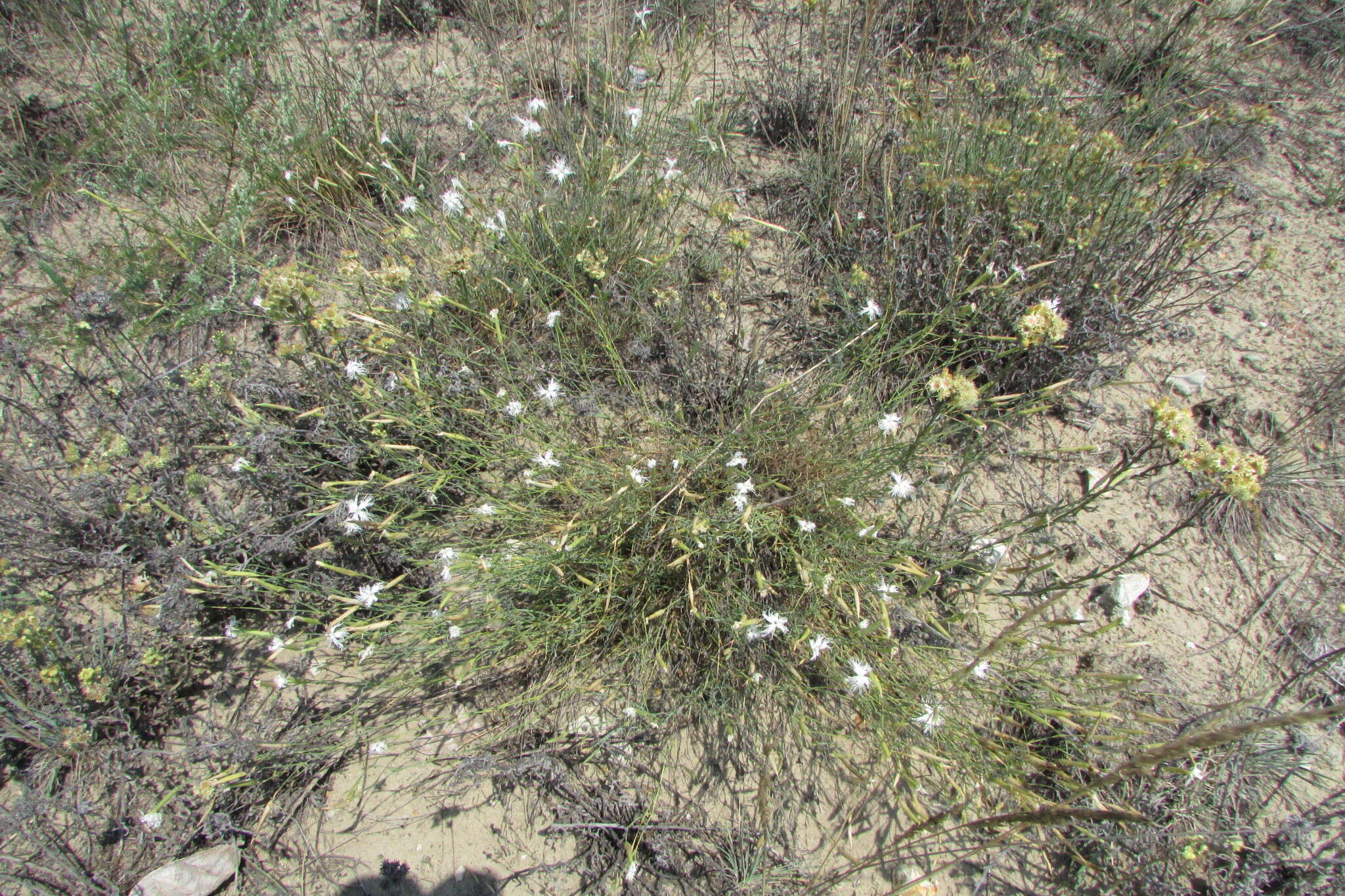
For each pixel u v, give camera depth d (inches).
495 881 86.0
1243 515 108.5
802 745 89.9
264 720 92.4
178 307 123.8
